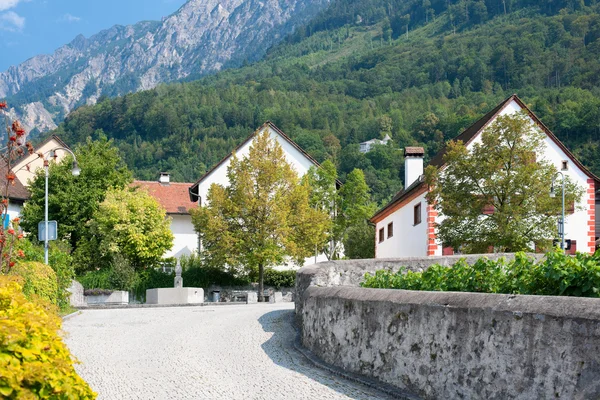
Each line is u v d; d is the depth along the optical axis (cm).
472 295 796
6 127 1158
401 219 3997
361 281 1719
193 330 1664
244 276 4284
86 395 464
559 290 883
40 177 4284
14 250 1631
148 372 1081
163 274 4100
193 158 14300
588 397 597
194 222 3891
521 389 683
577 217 3494
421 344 870
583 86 15225
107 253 4103
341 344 1102
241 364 1159
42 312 529
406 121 16638
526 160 2622
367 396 890
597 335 600
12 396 398
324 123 16375
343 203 4969
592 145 9562
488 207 2789
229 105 16912
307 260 5075
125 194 4181
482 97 17600
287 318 1873
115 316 2142
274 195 3906
